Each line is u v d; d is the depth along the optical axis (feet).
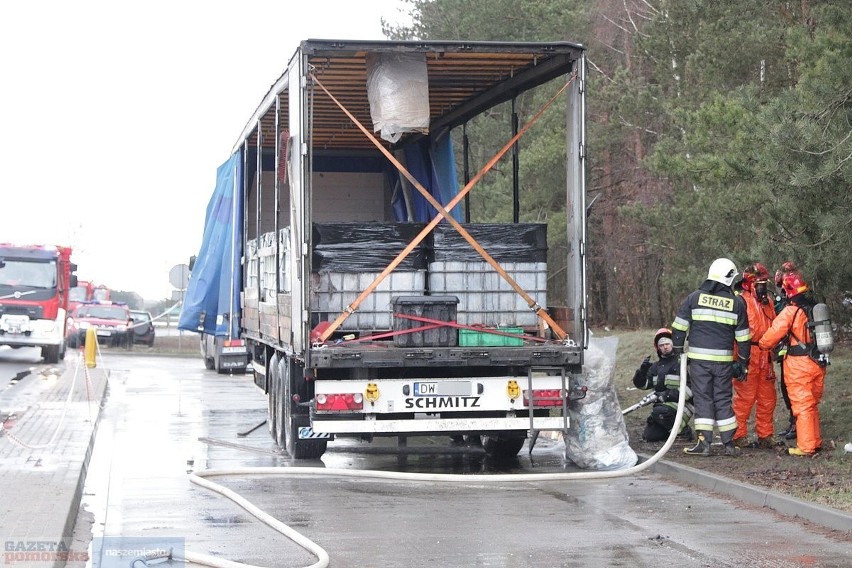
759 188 56.80
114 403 77.97
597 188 151.33
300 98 42.16
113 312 167.22
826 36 47.75
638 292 158.61
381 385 43.21
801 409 43.70
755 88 65.72
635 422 58.34
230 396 84.89
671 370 50.52
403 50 42.37
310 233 41.96
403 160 64.28
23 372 101.09
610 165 151.33
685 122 65.00
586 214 43.62
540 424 43.86
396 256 44.19
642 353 88.89
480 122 129.49
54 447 48.32
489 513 35.27
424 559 28.53
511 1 139.85
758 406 47.96
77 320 161.99
